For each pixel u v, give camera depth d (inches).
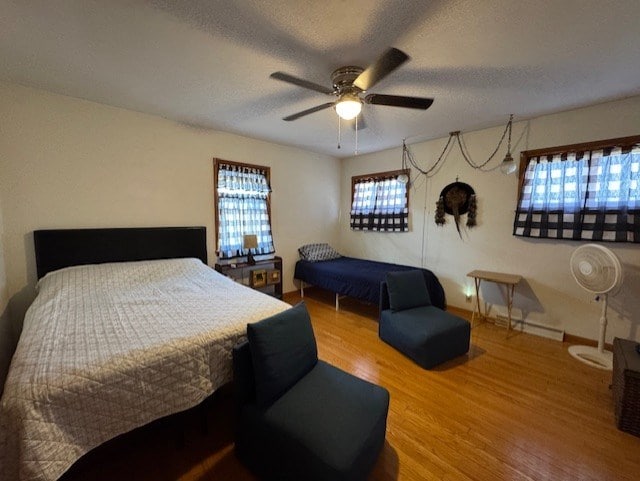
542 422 70.5
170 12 56.6
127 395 49.3
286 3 53.9
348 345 112.0
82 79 86.5
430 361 94.0
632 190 97.2
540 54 70.7
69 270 94.4
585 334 110.6
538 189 117.9
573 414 73.4
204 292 89.4
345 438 47.6
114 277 94.9
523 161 120.6
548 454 61.1
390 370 93.9
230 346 63.7
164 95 97.7
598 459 59.9
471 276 126.4
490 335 120.6
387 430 67.8
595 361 98.7
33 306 74.9
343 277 147.1
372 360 100.3
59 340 55.2
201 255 132.5
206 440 64.2
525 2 53.1
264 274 152.6
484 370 93.8
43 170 96.8
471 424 69.8
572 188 109.3
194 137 131.6
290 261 177.9
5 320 87.8
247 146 151.1
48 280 88.4
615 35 62.8
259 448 53.9
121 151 111.9
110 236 108.0
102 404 46.7
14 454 39.2
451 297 150.2
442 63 74.9
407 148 164.6
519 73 80.2
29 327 62.2
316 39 65.1
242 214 150.8
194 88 92.2
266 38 64.9
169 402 54.2
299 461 47.3
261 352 55.3
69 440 43.2
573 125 108.4
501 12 55.8
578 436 66.1
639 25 59.2
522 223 121.6
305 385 60.4
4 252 91.0
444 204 149.2
